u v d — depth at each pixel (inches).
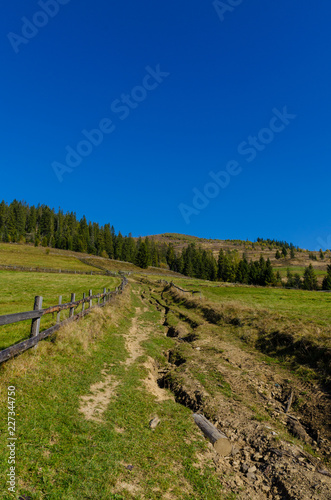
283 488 188.5
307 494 181.0
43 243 4697.3
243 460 223.9
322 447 245.3
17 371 228.2
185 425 256.1
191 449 219.1
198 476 188.5
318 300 1116.5
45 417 195.9
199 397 318.3
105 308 644.7
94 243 5615.2
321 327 486.3
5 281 1373.0
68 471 155.4
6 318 212.2
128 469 173.6
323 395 319.6
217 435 239.8
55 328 342.0
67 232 5428.2
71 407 223.1
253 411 297.9
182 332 657.6
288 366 418.9
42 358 276.8
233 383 367.2
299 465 214.8
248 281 4104.3
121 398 273.3
